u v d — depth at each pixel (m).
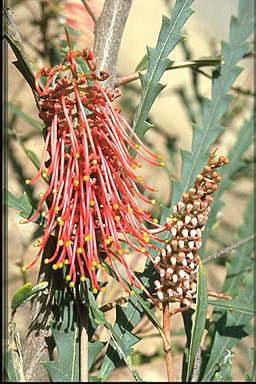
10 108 0.35
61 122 0.22
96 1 0.35
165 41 0.25
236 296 0.31
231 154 0.35
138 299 0.23
